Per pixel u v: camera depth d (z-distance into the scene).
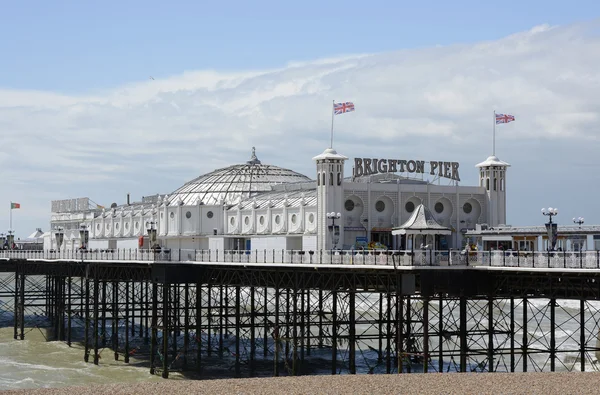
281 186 153.50
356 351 113.81
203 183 175.00
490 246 98.94
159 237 157.00
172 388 64.56
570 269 67.94
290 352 110.31
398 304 80.25
